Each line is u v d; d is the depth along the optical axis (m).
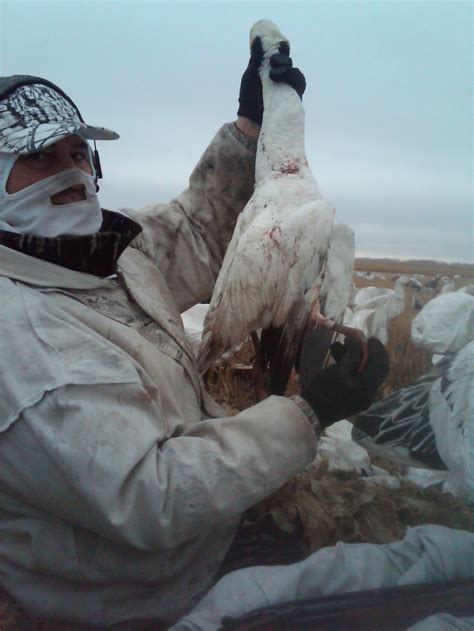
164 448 1.34
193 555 1.48
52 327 1.36
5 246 1.49
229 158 2.01
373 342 1.50
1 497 1.42
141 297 1.68
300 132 1.78
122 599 1.45
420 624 1.40
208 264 2.12
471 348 1.59
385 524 1.58
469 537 1.53
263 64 1.81
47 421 1.26
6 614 1.47
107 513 1.24
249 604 1.41
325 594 1.45
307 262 1.59
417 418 1.65
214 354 1.70
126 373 1.35
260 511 1.60
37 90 1.57
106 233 1.57
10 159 1.51
